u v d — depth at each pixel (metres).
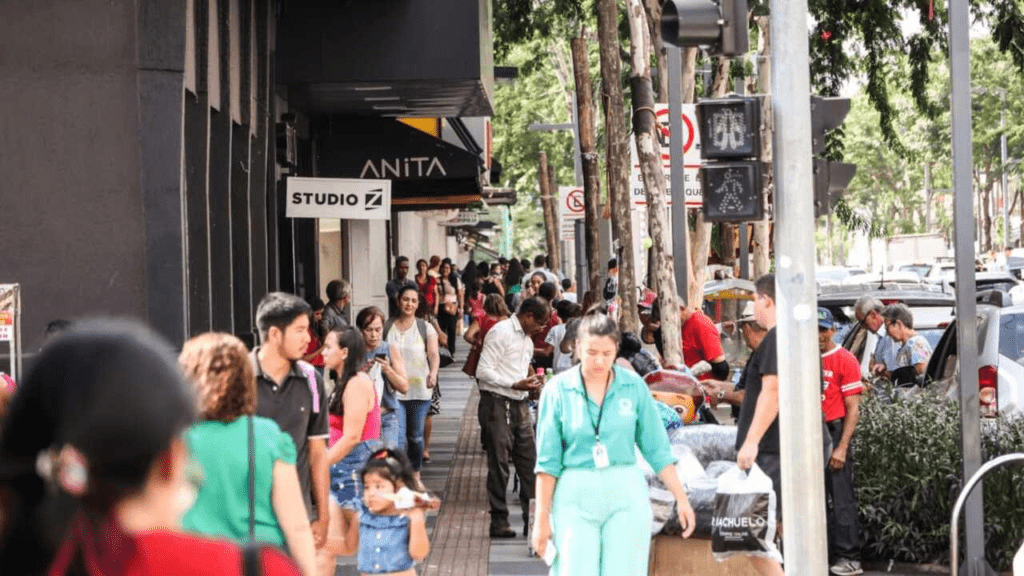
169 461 3.58
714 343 26.22
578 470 12.36
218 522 9.13
